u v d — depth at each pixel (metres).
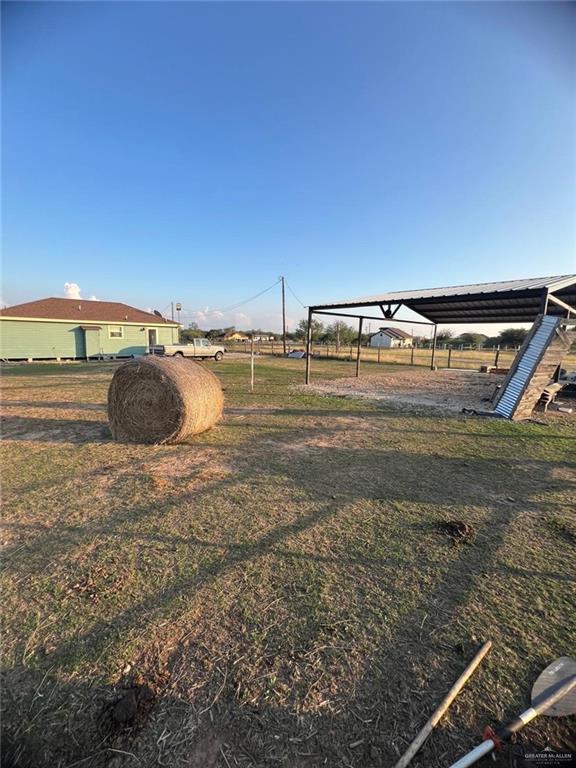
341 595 2.09
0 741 1.33
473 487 3.67
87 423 6.30
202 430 5.67
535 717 1.41
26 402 8.11
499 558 2.47
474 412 7.12
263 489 3.58
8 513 3.06
